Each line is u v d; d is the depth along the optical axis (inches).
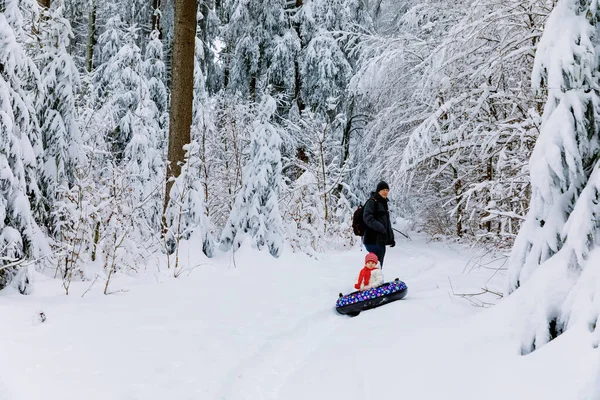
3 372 120.7
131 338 158.2
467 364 114.2
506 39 319.0
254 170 341.1
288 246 355.6
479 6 313.0
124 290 222.5
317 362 144.1
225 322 184.5
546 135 130.3
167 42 716.7
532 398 90.6
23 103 225.6
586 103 127.3
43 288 220.8
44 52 298.2
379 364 133.0
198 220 326.3
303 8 616.1
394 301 212.5
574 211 119.3
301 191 430.9
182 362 139.8
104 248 262.8
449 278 250.7
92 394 114.4
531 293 120.3
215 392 122.3
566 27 131.8
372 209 252.8
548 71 131.0
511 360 106.9
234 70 655.1
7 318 168.4
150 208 374.6
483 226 405.4
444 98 381.4
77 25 827.4
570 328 100.7
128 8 738.8
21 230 215.5
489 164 399.2
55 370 126.7
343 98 621.3
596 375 84.0
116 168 276.2
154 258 297.3
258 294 237.3
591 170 128.4
